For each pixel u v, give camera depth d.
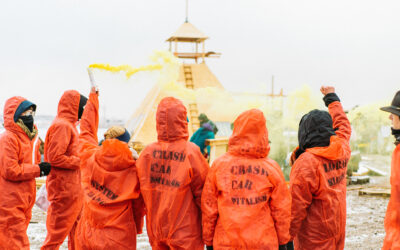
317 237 3.64
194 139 8.83
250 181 3.22
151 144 3.54
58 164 4.74
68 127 4.84
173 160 3.43
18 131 4.53
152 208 3.45
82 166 3.77
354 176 12.24
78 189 4.95
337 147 3.53
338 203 3.64
